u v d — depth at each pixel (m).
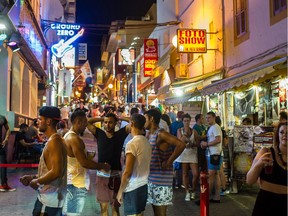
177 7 24.31
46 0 27.89
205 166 9.23
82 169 5.29
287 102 10.66
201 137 9.00
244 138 9.41
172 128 10.22
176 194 9.55
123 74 54.94
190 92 17.30
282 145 3.82
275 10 11.59
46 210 3.97
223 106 15.47
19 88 16.86
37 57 19.64
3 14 10.75
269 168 3.89
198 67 19.61
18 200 8.90
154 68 28.00
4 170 9.97
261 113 12.42
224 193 9.42
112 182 5.85
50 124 4.12
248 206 8.25
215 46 16.94
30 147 14.59
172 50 23.80
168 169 5.53
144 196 4.99
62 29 24.98
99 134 6.01
